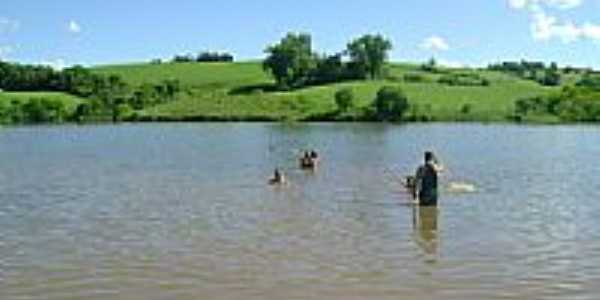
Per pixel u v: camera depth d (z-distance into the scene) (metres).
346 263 28.86
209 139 121.75
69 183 57.12
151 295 24.77
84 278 26.86
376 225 36.94
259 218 39.16
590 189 52.00
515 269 27.84
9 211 42.38
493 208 42.47
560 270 27.64
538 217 39.28
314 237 33.88
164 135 136.62
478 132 147.38
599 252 30.56
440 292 24.91
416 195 44.41
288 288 25.44
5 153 92.31
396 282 26.09
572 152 91.81
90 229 36.25
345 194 48.91
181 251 31.05
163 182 57.19
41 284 26.11
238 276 26.97
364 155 85.38
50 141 119.44
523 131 151.75
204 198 47.31
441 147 100.62
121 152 92.69
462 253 30.50
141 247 31.89
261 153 88.81
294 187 53.09
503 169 68.31
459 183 55.16
